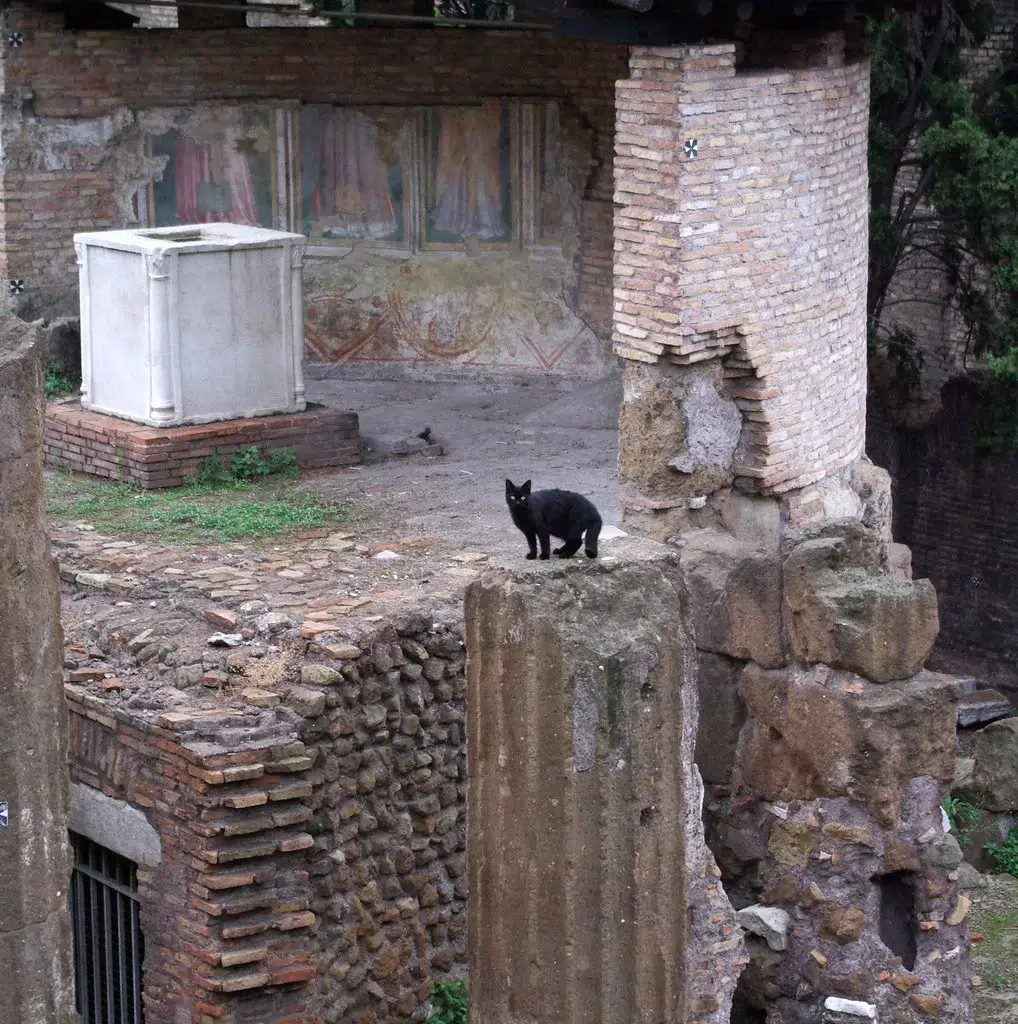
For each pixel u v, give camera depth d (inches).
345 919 396.2
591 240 750.5
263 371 621.9
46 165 727.7
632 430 511.2
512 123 754.2
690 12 481.4
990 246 770.8
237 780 369.1
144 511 556.1
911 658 382.6
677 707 288.5
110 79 733.9
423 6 794.8
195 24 780.6
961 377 851.4
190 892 375.9
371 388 772.6
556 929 284.8
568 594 281.0
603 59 730.8
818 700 386.0
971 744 595.2
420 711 412.2
